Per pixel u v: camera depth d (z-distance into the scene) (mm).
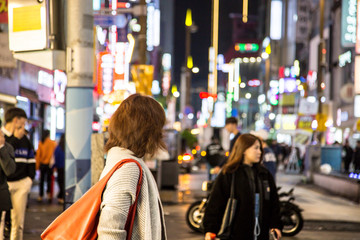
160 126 2682
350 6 28812
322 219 12023
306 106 28266
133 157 2568
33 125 24141
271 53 79312
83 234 2424
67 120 6004
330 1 47344
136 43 41156
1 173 5586
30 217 11312
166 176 18297
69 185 6004
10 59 15188
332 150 23812
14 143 6379
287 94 43844
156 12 64250
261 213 4965
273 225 5027
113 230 2352
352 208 14258
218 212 5004
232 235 4922
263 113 91125
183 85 64688
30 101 23531
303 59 60969
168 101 44312
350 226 11477
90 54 6020
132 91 20766
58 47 5824
